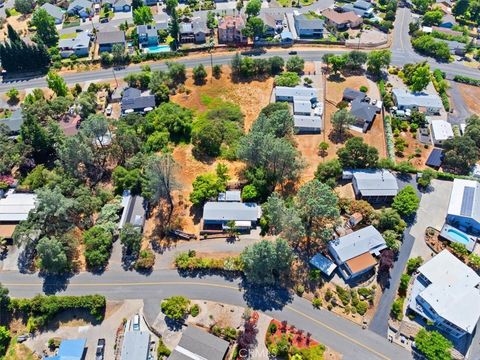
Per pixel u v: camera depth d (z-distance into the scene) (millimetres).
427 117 156750
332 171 125750
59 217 112750
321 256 105688
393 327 92750
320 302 97625
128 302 99250
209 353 86062
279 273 104125
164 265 107188
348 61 180500
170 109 155875
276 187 126938
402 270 104125
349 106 160625
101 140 137000
